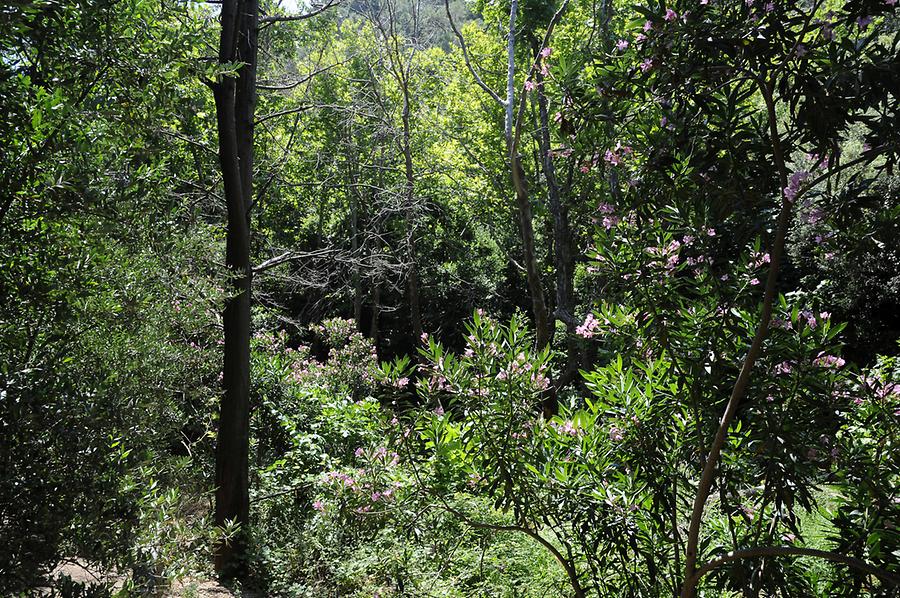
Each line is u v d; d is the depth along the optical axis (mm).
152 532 3141
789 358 3764
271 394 10461
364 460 5262
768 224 3553
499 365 4809
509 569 6246
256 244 15906
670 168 3650
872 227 3363
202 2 5031
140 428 3424
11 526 2658
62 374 3016
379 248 21922
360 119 19250
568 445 4719
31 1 2758
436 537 5328
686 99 3516
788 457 3691
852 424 3904
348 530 6496
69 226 3254
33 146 3020
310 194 20297
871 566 3312
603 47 3834
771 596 3939
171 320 5691
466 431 4703
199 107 5039
